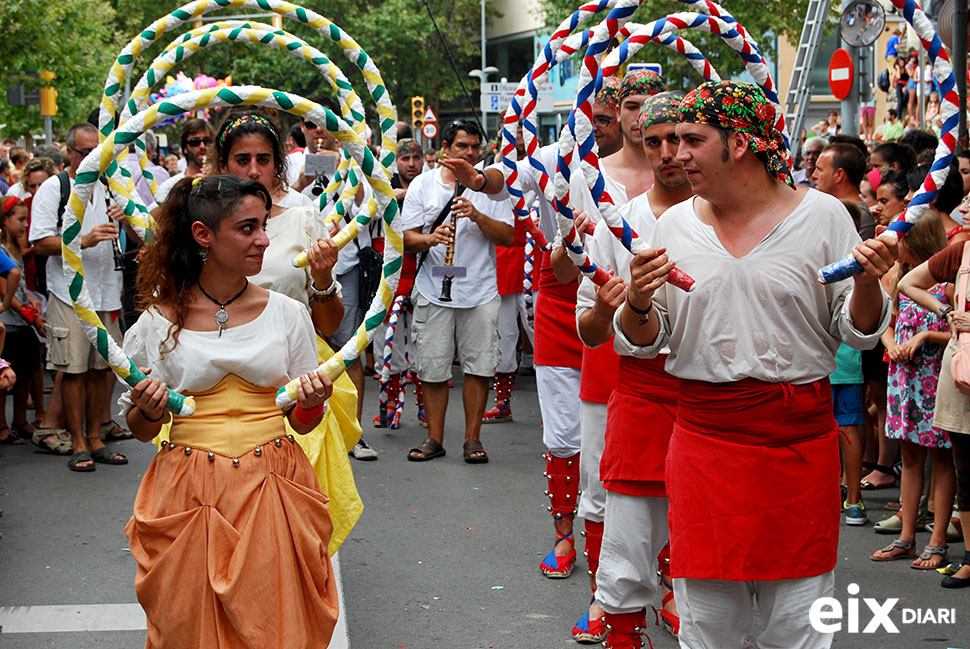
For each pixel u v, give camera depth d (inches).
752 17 842.2
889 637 179.0
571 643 177.9
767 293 123.2
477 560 219.9
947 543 228.7
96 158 127.7
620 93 175.5
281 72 1401.3
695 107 121.8
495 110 952.3
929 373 210.4
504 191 231.6
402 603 195.9
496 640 179.0
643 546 156.8
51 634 180.9
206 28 166.7
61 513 252.5
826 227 124.2
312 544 130.7
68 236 125.9
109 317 300.4
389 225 135.1
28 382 329.1
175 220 131.6
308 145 305.0
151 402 126.0
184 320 132.0
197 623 126.3
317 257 163.6
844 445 243.4
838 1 820.6
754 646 174.2
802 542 125.2
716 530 126.3
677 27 138.1
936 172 123.2
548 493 210.4
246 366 131.3
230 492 128.3
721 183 122.7
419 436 335.6
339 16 1478.8
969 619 187.2
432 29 1537.9
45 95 764.6
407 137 495.2
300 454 136.8
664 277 123.6
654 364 153.3
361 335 133.2
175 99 130.4
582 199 178.4
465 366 301.1
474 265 297.6
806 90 501.7
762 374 124.0
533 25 1600.6
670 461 132.2
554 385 203.3
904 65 583.2
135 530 131.2
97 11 1080.2
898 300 234.2
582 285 159.6
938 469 212.2
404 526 243.0
